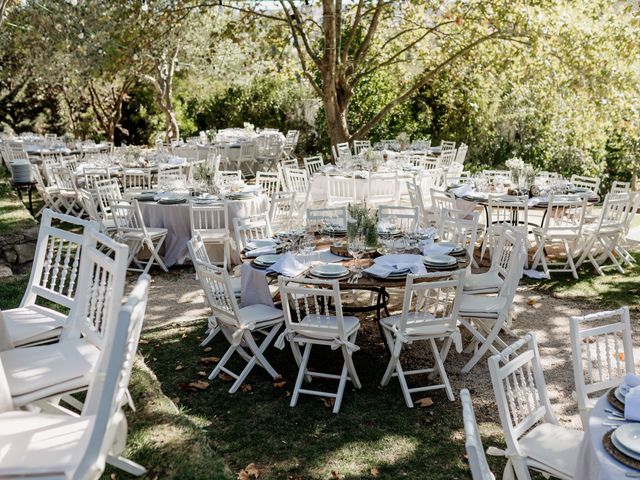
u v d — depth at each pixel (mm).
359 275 4375
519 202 7395
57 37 13523
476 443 1937
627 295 6539
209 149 14758
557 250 8414
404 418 3992
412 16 13609
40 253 3729
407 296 4074
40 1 13461
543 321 5801
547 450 2730
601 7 10703
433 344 4262
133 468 2850
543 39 10609
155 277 7418
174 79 22062
